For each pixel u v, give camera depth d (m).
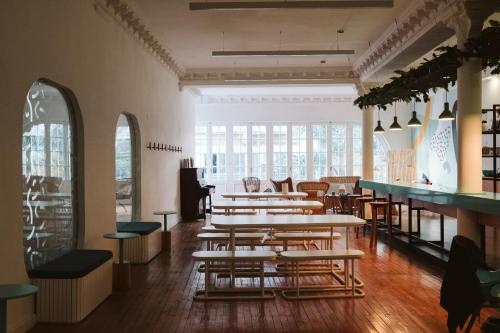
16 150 4.18
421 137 14.77
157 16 7.77
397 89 7.52
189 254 7.93
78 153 5.65
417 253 7.84
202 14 7.68
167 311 4.91
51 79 4.80
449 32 7.22
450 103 12.54
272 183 15.40
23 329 4.27
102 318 4.69
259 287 5.68
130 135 8.30
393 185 8.97
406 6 7.35
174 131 11.60
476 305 3.63
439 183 13.34
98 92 6.16
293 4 6.21
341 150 16.41
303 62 11.51
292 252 5.44
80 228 5.67
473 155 6.16
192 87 13.29
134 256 7.11
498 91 10.09
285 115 16.47
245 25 8.36
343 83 12.10
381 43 9.18
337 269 6.68
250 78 12.16
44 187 5.07
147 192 8.78
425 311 4.88
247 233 7.17
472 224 6.12
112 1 6.39
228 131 16.53
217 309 4.98
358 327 4.41
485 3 5.75
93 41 5.98
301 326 4.45
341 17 7.90
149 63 8.98
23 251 4.34
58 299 4.52
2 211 3.98
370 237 9.55
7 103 4.04
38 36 4.54
